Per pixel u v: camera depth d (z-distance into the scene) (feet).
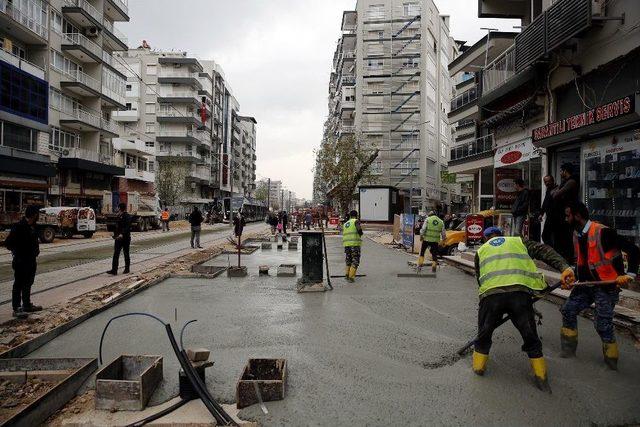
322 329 21.31
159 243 77.10
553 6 36.86
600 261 16.06
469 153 91.20
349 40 208.54
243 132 380.58
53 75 118.52
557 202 28.76
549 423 12.01
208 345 18.81
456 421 12.09
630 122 28.63
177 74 233.96
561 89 40.52
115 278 35.50
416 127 185.88
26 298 23.41
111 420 12.11
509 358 17.07
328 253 62.39
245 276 38.34
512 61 52.34
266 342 19.22
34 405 11.69
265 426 11.82
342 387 14.32
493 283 15.15
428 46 189.88
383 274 40.09
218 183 285.43
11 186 96.73
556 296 26.40
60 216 81.66
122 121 232.73
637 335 19.43
